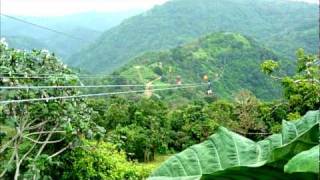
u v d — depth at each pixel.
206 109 29.75
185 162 1.54
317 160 0.83
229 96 52.09
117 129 25.50
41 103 12.16
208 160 1.54
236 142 1.58
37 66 12.68
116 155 14.88
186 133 29.20
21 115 12.34
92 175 13.45
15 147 12.29
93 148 13.56
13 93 11.60
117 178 14.03
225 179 1.25
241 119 23.91
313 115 1.57
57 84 12.25
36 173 11.62
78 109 12.88
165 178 1.51
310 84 14.24
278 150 1.15
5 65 12.17
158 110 29.05
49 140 13.42
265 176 1.21
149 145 25.92
